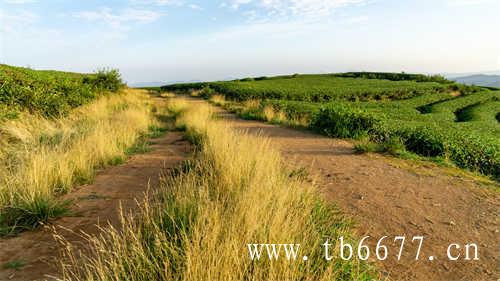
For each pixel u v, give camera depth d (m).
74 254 2.92
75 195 4.53
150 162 6.68
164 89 64.25
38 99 10.34
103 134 7.41
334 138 10.52
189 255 2.15
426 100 40.38
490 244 3.53
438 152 8.80
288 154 7.89
